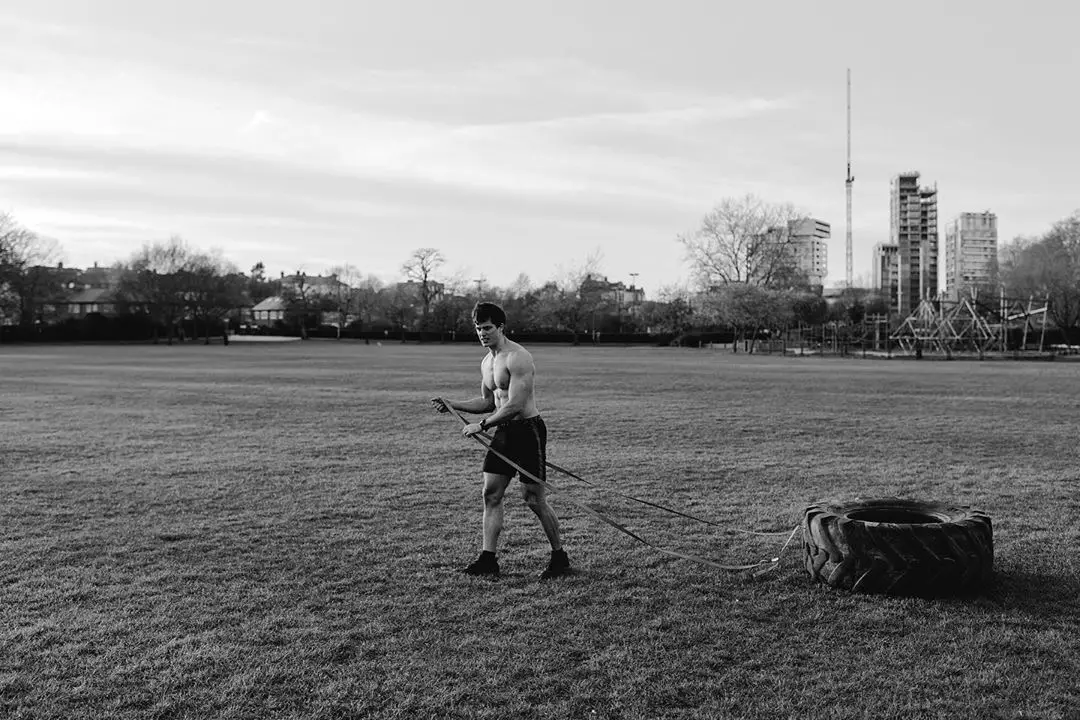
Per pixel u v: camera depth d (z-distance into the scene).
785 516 9.27
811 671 5.02
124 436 16.09
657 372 40.16
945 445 15.03
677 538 8.23
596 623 5.82
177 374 36.91
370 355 62.47
